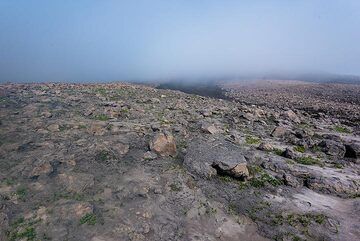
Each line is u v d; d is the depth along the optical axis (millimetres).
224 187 19922
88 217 15477
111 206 16531
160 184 19000
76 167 19984
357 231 16453
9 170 18969
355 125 38938
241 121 34750
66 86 47969
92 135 24875
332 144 26703
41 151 21484
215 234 15758
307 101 56938
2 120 26906
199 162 21500
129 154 22438
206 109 38469
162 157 22453
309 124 37500
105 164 20703
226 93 67312
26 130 24906
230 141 26859
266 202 18625
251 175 21266
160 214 16438
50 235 14234
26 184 17750
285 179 20859
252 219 17203
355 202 19094
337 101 57094
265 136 29984
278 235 16031
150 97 43969
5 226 14562
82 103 35688
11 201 16250
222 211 17547
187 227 15922
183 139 26047
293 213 17703
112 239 14352
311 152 26469
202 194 18781
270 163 22734
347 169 23219
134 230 15023
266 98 60625
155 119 31016
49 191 17312
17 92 39531
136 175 19672
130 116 31469
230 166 20719
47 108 32031
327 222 17016
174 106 38719
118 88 49781
